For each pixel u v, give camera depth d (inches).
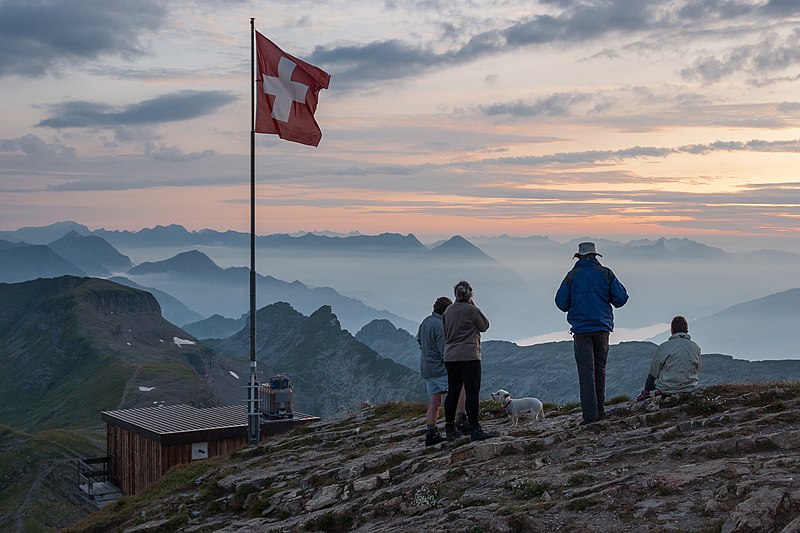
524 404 698.2
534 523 414.0
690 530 374.0
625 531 388.2
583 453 548.4
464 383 641.0
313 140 1116.5
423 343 682.2
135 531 670.5
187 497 748.6
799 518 360.5
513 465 546.3
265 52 1080.8
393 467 606.2
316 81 1104.2
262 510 627.8
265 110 1077.1
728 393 638.5
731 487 416.5
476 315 645.3
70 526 828.0
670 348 642.8
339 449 791.1
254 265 1044.5
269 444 906.1
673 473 454.6
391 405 1011.9
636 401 659.4
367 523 514.0
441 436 663.8
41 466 5600.4
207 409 1503.4
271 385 1252.5
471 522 433.7
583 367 622.2
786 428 518.9
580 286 627.8
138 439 1314.0
